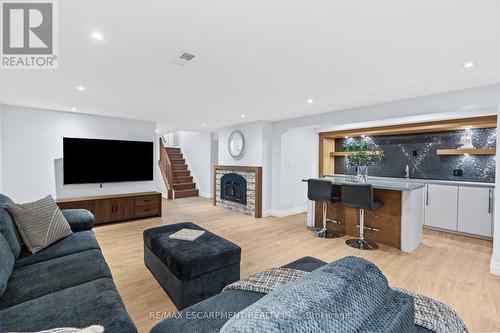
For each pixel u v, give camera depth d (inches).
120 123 201.8
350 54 80.8
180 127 260.4
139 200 194.5
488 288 93.4
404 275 104.1
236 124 237.3
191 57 83.3
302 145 234.2
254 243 144.1
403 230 132.2
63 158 171.8
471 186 157.5
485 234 152.0
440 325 43.3
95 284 59.7
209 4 54.4
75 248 84.2
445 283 97.3
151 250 101.0
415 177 200.4
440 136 187.6
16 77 102.3
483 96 112.5
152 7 55.4
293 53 80.3
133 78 104.3
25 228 82.7
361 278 33.4
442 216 169.3
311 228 175.6
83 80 106.7
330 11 57.2
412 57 82.9
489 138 166.6
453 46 74.9
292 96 133.0
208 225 183.6
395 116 141.6
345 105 153.9
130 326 45.8
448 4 54.4
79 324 44.9
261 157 214.4
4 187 157.3
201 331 43.7
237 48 76.6
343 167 247.4
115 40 71.2
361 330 27.0
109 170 190.7
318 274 33.5
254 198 212.7
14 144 160.2
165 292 89.1
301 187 234.7
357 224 155.3
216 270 83.6
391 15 58.9
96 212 175.5
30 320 45.6
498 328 71.6
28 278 63.6
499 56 81.7
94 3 53.9
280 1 53.5
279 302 27.6
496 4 54.1
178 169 343.6
